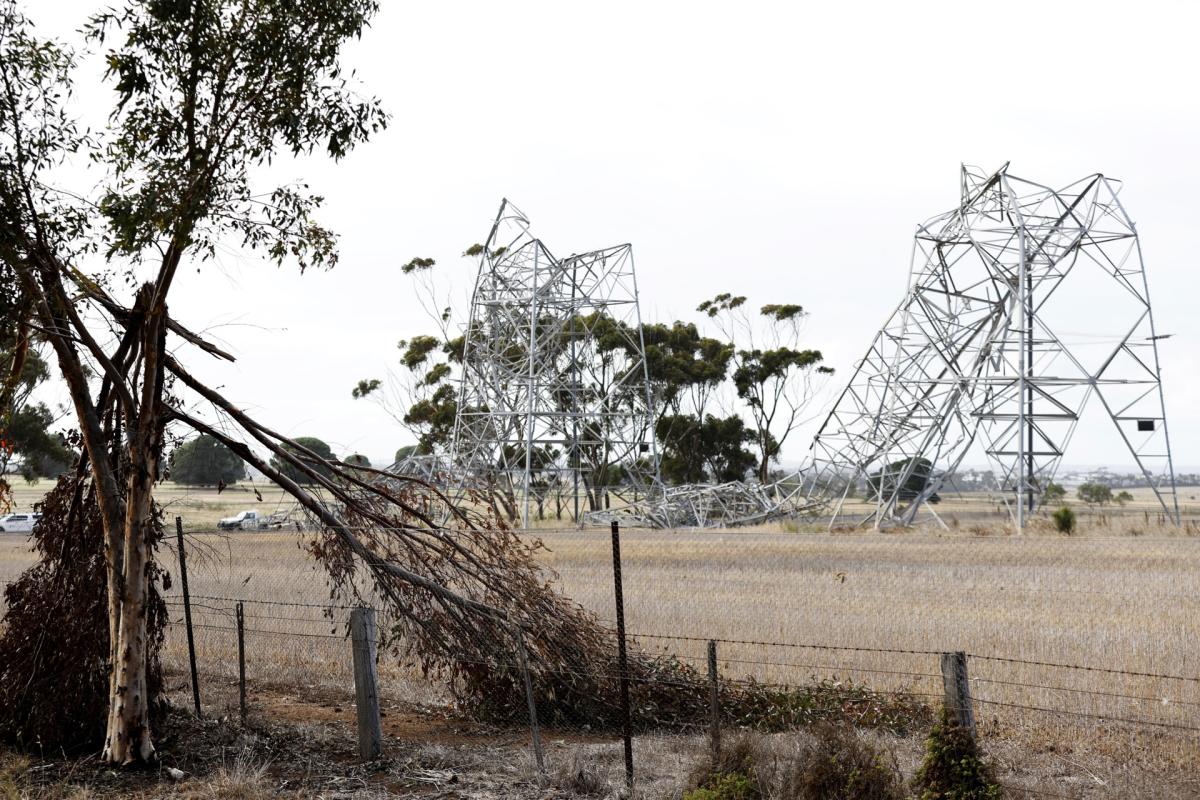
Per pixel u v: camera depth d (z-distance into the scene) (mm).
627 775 9297
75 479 11438
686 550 35250
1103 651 14984
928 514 58844
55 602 10969
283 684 13891
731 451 82688
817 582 24422
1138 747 10078
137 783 9602
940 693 12109
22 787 9273
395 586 12094
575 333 68188
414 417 75500
